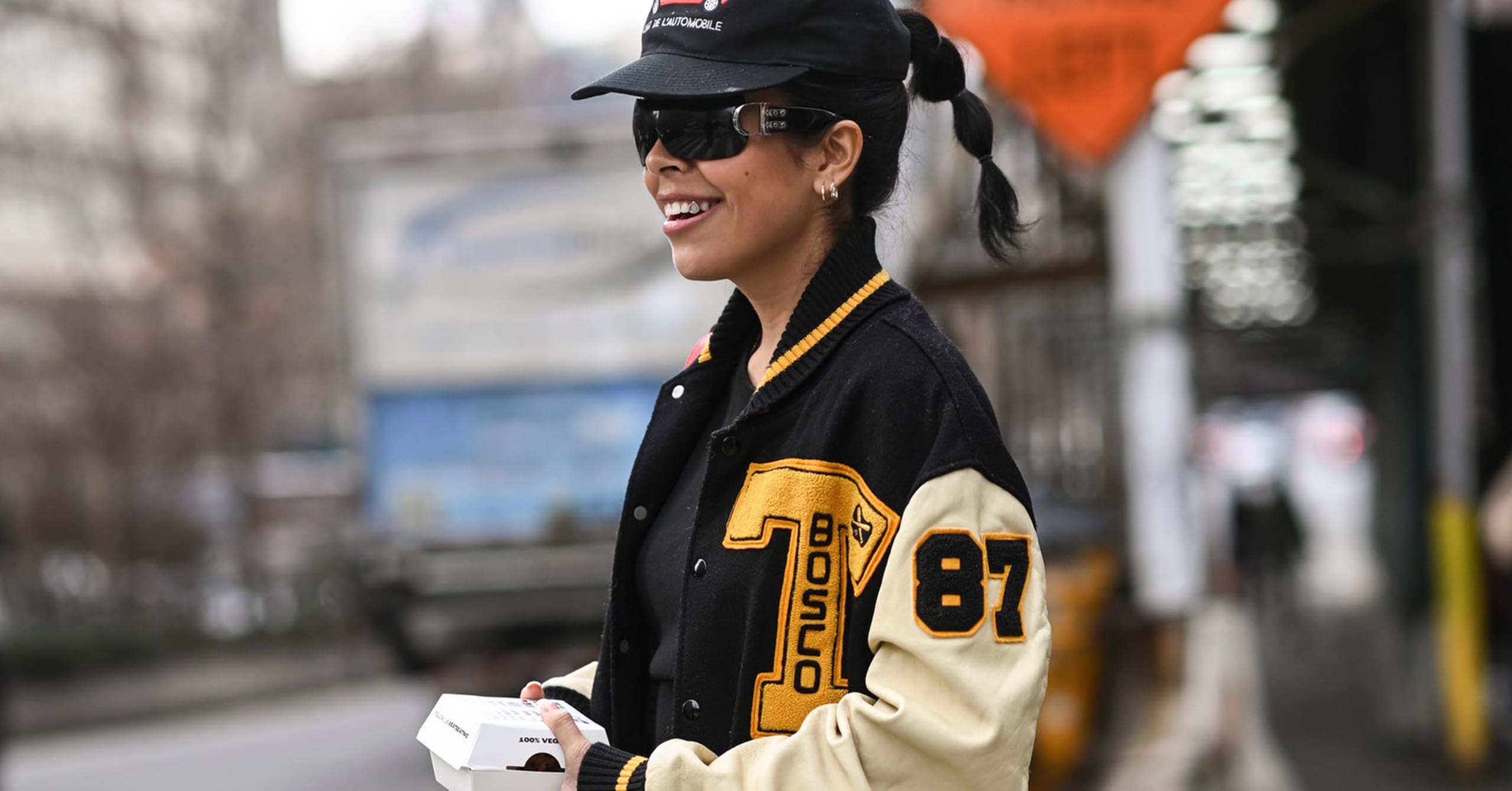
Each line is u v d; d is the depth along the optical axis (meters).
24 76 28.86
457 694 2.46
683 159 2.31
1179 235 17.89
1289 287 23.19
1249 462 46.28
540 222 14.71
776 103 2.27
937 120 3.69
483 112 36.50
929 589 2.07
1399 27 13.34
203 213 29.31
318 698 25.77
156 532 26.44
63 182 28.83
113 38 29.25
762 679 2.19
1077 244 11.24
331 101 34.84
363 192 14.79
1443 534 12.88
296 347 29.44
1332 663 21.86
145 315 27.52
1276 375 40.69
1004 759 2.04
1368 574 38.34
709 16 2.27
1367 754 13.70
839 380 2.23
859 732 2.05
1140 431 10.23
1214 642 14.00
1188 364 11.66
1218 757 10.52
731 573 2.24
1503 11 14.58
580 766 2.21
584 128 14.65
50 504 25.62
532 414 14.69
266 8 32.28
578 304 14.67
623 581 2.46
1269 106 13.67
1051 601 9.91
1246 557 28.23
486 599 14.69
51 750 19.48
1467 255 12.73
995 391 13.92
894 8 2.38
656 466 2.47
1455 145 12.61
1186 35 8.15
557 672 14.81
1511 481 9.42
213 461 28.33
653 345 14.64
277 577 29.44
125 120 29.53
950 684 2.04
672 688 2.34
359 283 14.75
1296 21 11.79
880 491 2.16
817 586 2.19
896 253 2.73
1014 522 2.14
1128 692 10.25
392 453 14.72
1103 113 8.23
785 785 2.06
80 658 21.70
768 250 2.34
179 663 23.67
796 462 2.22
